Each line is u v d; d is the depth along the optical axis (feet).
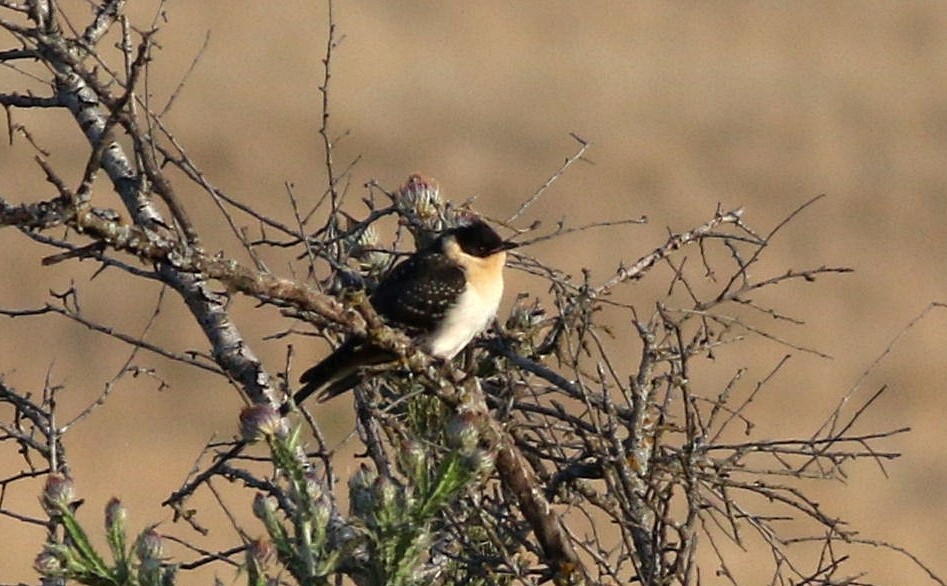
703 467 26.40
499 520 26.27
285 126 123.03
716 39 154.20
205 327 26.99
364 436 27.86
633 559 24.71
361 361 26.20
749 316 89.15
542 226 102.47
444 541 26.30
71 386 76.23
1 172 107.65
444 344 29.30
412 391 27.17
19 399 27.17
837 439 26.73
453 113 131.64
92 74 22.20
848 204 114.73
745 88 141.69
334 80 132.87
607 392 26.09
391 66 138.92
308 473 23.21
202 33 136.26
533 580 25.84
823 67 148.46
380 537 21.21
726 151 125.80
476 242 29.86
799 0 163.63
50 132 112.88
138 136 21.39
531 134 128.36
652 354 26.50
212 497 57.77
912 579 63.77
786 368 81.82
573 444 27.20
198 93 125.80
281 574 21.11
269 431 21.34
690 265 92.07
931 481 72.18
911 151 127.24
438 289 29.01
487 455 21.42
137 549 20.94
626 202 114.32
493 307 29.60
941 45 154.20
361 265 30.99
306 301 22.62
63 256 20.58
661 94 140.46
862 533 65.31
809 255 104.37
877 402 80.79
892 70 147.54
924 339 89.20
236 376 26.86
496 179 118.73
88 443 70.13
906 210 114.11
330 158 28.78
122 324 82.07
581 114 133.69
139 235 20.76
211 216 91.71
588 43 151.74
